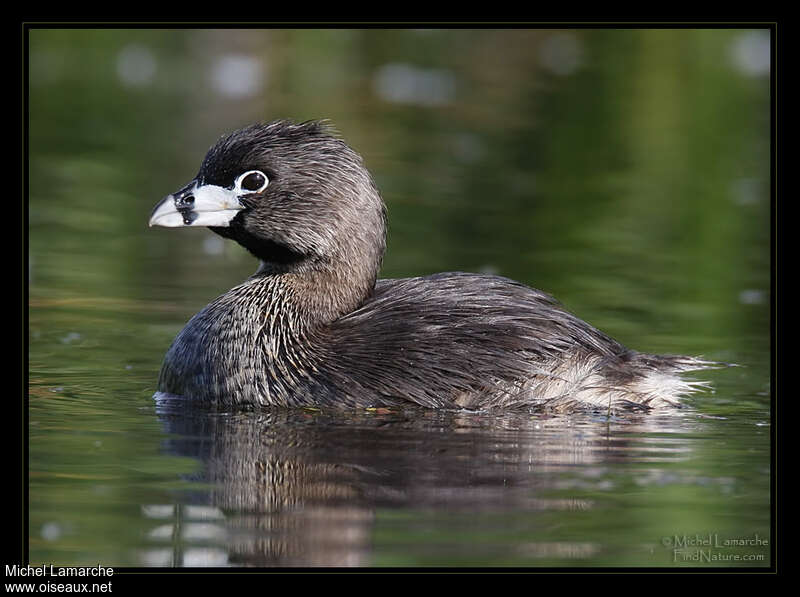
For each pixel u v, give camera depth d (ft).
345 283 46.19
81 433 39.83
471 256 65.77
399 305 45.70
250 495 33.65
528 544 30.78
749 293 61.21
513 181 83.20
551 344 43.88
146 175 80.53
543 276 62.75
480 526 31.78
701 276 63.98
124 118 94.38
